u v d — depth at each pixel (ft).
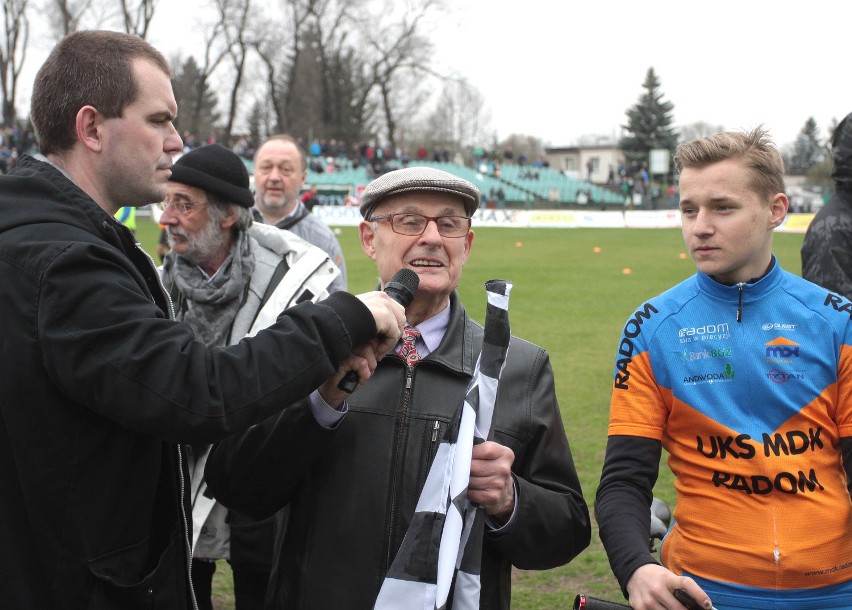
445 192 7.39
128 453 6.10
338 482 7.14
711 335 7.35
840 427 7.16
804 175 289.12
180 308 11.32
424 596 6.36
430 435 7.11
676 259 75.51
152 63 6.58
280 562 7.38
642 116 245.45
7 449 5.89
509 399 7.50
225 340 11.00
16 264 5.76
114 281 5.84
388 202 7.47
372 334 6.17
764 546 6.91
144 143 6.49
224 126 216.13
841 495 7.09
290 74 200.44
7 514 5.87
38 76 6.58
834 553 6.94
